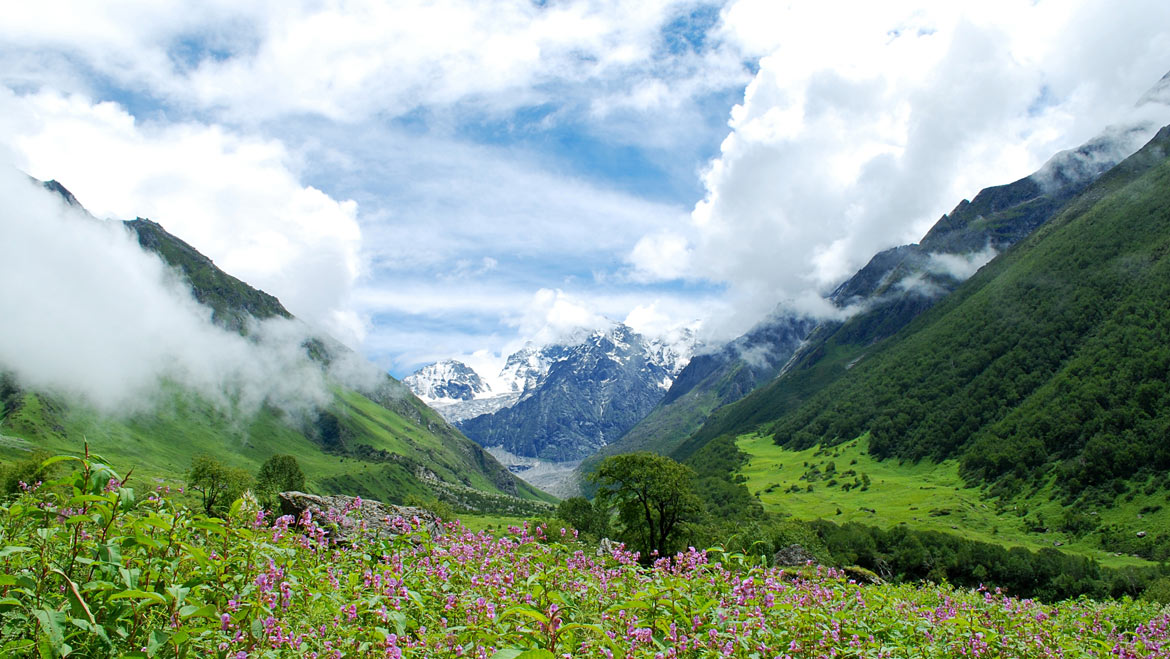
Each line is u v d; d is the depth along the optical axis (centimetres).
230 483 9806
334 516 1628
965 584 11525
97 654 757
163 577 881
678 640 1005
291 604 959
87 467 808
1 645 703
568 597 1110
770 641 1134
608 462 7469
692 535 7681
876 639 1338
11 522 954
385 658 841
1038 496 19288
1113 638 1800
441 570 1219
